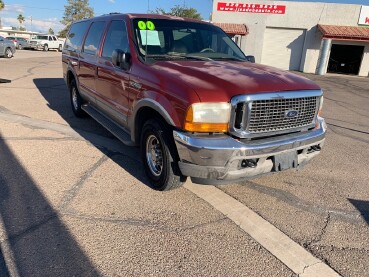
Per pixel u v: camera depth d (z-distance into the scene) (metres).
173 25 4.75
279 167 3.46
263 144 3.27
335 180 4.54
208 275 2.64
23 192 3.79
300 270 2.74
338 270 2.76
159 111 3.52
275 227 3.34
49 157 4.86
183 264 2.75
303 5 25.72
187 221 3.38
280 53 27.19
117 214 3.44
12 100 8.70
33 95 9.60
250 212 3.60
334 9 25.53
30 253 2.79
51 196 3.73
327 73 26.91
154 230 3.19
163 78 3.57
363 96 14.19
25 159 4.74
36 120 6.86
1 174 4.22
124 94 4.41
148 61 4.12
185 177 3.70
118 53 4.21
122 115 4.58
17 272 2.57
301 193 4.10
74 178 4.21
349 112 9.94
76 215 3.38
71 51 7.01
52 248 2.86
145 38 4.38
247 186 4.22
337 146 6.15
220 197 3.90
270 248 3.01
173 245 2.99
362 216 3.62
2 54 22.62
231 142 3.17
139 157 5.01
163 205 3.66
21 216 3.31
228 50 4.96
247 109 3.17
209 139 3.17
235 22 26.91
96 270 2.63
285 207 3.74
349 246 3.09
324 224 3.43
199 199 3.83
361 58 26.30
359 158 5.51
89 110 6.14
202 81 3.38
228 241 3.08
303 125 3.70
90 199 3.71
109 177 4.29
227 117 3.21
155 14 5.02
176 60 4.22
